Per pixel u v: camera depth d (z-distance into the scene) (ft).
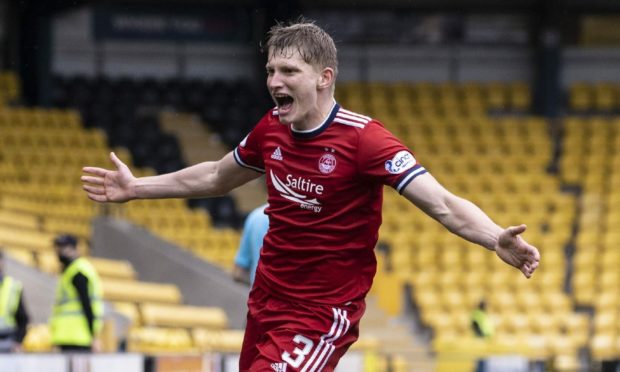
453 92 149.59
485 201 131.85
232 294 99.60
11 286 56.95
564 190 138.62
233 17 147.23
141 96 137.90
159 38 145.38
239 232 123.54
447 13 153.28
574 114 152.46
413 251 120.98
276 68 23.44
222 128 138.21
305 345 23.98
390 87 148.15
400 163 23.41
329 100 23.93
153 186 25.82
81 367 46.26
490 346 99.25
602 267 126.31
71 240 57.98
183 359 51.26
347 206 23.93
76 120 128.47
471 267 120.78
